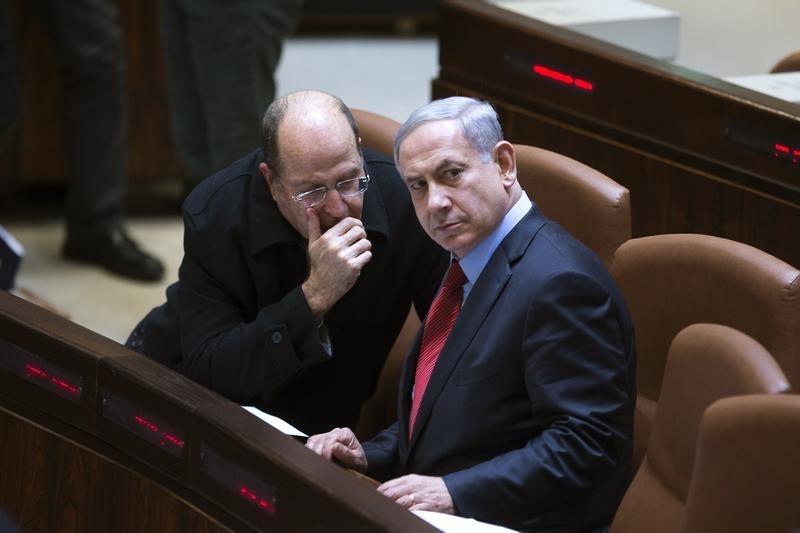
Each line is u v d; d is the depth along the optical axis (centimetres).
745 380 720
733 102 1033
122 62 1802
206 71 1608
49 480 866
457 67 1309
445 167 800
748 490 662
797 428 649
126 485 817
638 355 909
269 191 934
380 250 947
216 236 941
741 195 1038
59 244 1898
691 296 871
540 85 1212
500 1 1438
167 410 775
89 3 1755
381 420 1064
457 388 819
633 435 861
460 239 810
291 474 697
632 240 904
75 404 837
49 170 1958
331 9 2745
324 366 983
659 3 1478
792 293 819
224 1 1576
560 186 977
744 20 1405
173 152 1980
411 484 789
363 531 663
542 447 779
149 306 1722
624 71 1121
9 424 883
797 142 991
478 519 784
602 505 835
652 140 1108
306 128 871
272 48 1614
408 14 2781
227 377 920
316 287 893
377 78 2488
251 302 958
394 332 999
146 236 1925
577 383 782
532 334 790
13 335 868
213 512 761
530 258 805
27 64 1902
